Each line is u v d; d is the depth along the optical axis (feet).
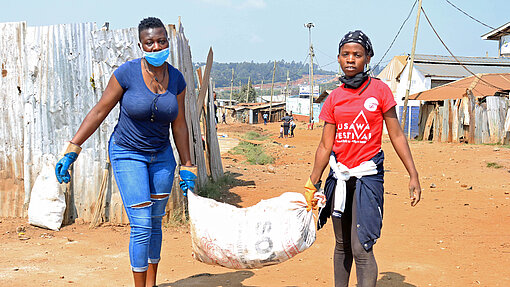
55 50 23.00
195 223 11.47
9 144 23.08
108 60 22.90
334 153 11.21
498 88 83.61
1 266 15.56
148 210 11.66
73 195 22.74
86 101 23.04
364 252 10.69
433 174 42.47
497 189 34.32
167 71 11.80
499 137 69.36
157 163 12.06
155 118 11.50
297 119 244.01
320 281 14.62
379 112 10.78
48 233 20.84
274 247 10.87
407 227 23.09
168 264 16.61
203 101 32.58
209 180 33.55
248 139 98.22
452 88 88.02
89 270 15.48
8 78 23.06
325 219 11.54
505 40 89.81
